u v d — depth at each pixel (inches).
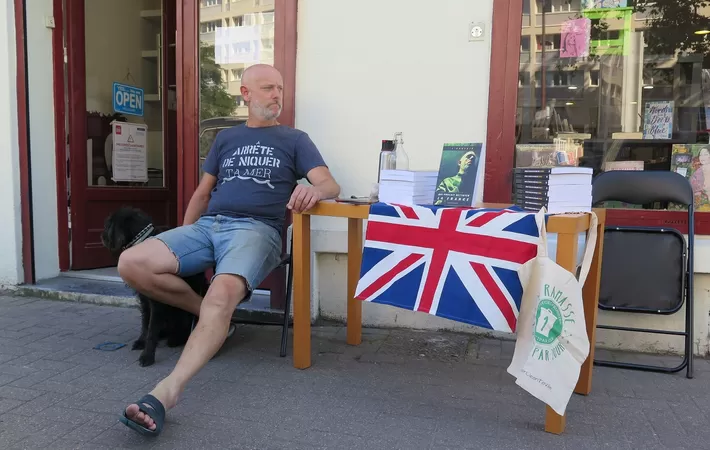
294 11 137.0
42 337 128.2
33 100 166.6
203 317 92.4
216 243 111.3
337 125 137.7
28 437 81.8
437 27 129.4
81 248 182.7
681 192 112.3
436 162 132.3
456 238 89.4
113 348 120.9
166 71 207.6
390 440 82.8
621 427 87.9
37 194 169.6
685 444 82.5
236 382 104.3
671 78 127.3
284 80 139.3
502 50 126.3
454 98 130.0
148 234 113.3
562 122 129.3
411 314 137.8
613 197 116.2
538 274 82.0
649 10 126.4
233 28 145.6
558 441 83.1
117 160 195.3
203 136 151.6
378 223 97.5
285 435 83.9
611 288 118.0
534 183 92.3
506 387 103.8
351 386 103.3
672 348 122.9
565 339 81.0
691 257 111.5
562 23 127.2
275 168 117.8
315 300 142.2
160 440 81.7
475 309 87.1
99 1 186.2
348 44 135.2
